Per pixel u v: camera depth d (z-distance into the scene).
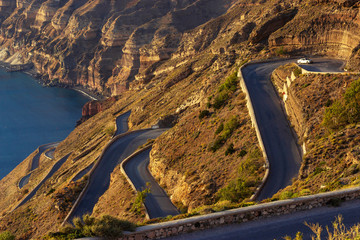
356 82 42.84
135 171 71.44
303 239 18.70
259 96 65.88
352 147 35.56
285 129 54.19
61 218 66.00
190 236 19.61
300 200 21.30
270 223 20.39
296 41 93.62
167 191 58.59
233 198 40.28
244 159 48.84
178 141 68.00
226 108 67.19
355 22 81.31
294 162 45.78
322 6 95.06
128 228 19.30
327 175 31.70
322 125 45.38
